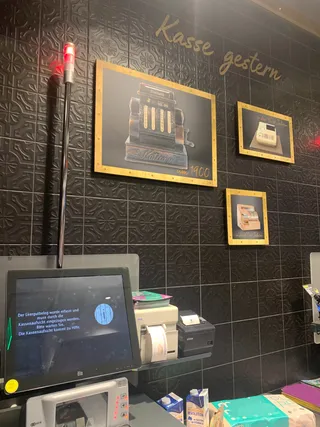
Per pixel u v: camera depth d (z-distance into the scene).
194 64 1.91
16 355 0.90
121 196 1.58
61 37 1.51
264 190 2.10
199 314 1.73
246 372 1.85
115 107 1.59
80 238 1.45
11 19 1.40
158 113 1.71
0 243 1.29
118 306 1.11
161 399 1.41
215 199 1.88
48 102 1.45
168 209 1.71
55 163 1.43
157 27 1.80
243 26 2.15
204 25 1.98
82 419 0.90
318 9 2.21
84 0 1.59
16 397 0.99
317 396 1.79
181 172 1.75
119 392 0.96
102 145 1.53
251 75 2.15
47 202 1.40
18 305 0.95
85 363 0.98
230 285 1.86
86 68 1.55
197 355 1.35
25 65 1.41
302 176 2.31
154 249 1.63
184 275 1.71
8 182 1.33
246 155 2.03
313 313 2.15
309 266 2.23
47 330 0.97
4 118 1.35
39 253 1.36
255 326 1.93
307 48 2.50
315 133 2.46
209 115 1.90
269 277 2.03
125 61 1.67
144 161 1.64
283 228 2.15
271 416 1.50
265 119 2.15
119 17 1.68
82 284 1.08
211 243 1.82
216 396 1.73
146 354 1.22
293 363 2.05
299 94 2.40
